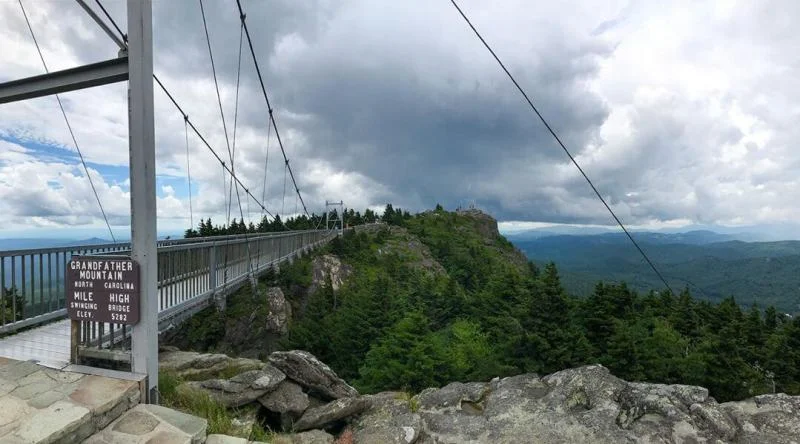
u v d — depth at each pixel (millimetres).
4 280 6227
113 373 5016
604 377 6105
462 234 108500
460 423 5797
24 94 5598
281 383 6805
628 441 4996
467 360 30641
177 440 4324
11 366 5008
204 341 12727
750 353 33531
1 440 3582
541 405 5867
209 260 11031
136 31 5008
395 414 6398
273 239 21609
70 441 3959
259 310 16578
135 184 5047
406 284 51438
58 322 7617
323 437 5898
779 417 5266
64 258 7645
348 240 57562
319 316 26641
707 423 5199
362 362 29812
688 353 31688
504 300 43594
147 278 5074
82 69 5324
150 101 5145
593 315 33188
